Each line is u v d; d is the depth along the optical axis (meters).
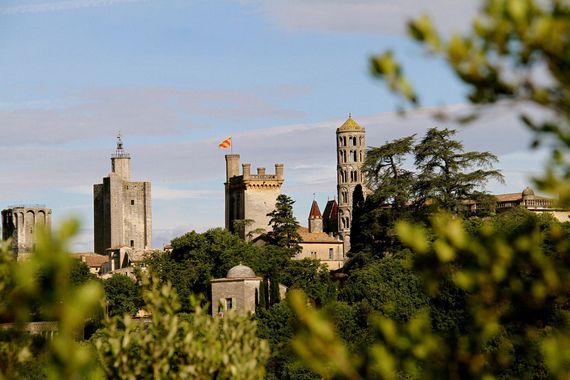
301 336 36.91
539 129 31.50
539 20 29.39
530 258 35.81
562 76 29.94
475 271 35.62
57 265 32.88
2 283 42.47
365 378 37.56
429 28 29.97
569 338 37.72
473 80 30.14
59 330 34.25
